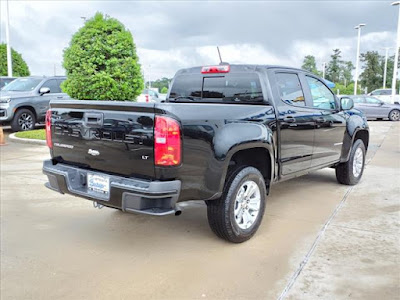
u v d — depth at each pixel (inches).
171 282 124.0
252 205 157.1
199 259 139.9
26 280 126.3
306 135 187.0
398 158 345.1
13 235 163.8
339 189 235.0
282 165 171.9
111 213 192.2
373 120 832.3
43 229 170.9
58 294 118.0
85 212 194.1
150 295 116.6
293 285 121.0
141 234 165.0
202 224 176.6
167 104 122.7
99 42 403.9
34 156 341.7
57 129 151.6
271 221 177.8
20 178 261.3
